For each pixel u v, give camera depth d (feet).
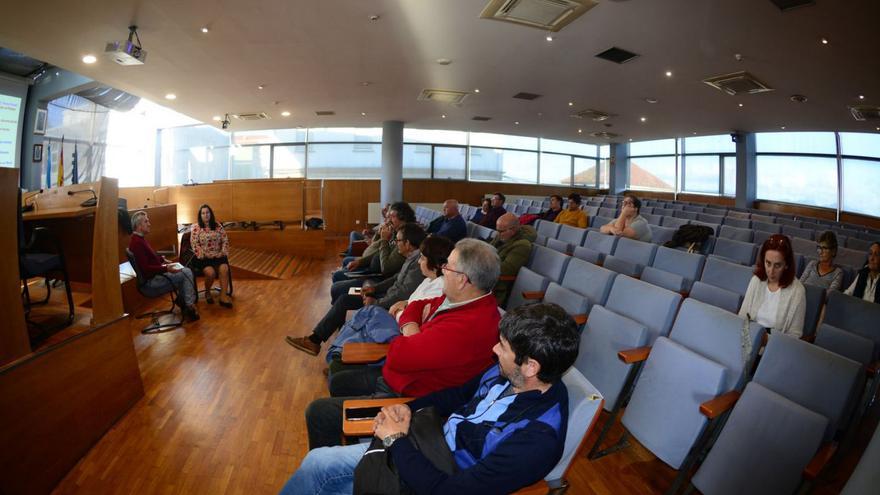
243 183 24.49
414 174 43.11
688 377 5.87
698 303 6.87
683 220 21.93
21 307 6.20
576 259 10.09
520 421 3.81
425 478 3.68
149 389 9.44
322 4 13.14
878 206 32.09
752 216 27.73
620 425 8.27
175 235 21.66
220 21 14.16
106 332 8.01
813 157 35.27
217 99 24.89
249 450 7.41
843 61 16.60
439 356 5.40
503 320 4.05
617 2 12.90
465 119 33.50
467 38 15.94
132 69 19.15
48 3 12.71
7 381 5.78
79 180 30.14
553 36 15.64
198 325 13.75
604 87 22.67
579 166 50.11
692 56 17.35
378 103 27.04
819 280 10.88
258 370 10.52
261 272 20.16
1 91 23.93
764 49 16.10
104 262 8.13
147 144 37.91
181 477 6.71
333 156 40.16
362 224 39.93
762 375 5.86
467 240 5.89
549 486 3.95
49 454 6.35
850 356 6.98
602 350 7.24
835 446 4.81
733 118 29.71
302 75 20.44
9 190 5.99
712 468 5.37
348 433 4.61
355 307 10.98
